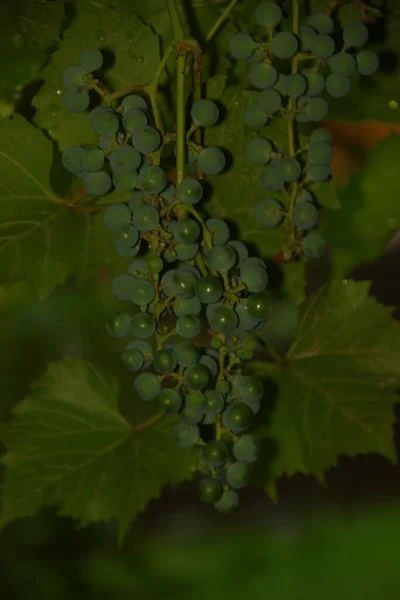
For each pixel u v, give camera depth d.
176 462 0.82
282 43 0.81
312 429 0.84
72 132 0.84
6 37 0.85
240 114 0.84
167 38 0.86
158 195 0.79
